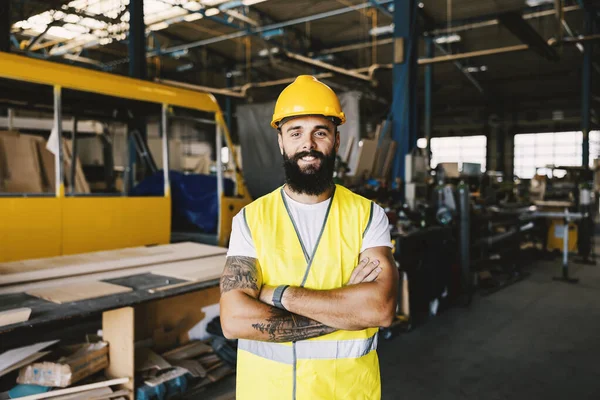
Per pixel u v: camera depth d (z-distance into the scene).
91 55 15.77
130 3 7.11
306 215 1.31
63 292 2.52
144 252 3.60
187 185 5.36
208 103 4.93
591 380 3.48
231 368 3.33
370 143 6.01
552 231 9.59
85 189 5.59
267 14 13.79
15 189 4.88
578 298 6.01
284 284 1.26
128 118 5.55
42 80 3.61
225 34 15.65
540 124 26.11
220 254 3.71
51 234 3.74
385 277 1.25
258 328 1.20
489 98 23.41
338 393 1.23
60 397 2.44
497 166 25.17
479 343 4.27
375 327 1.28
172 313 3.60
